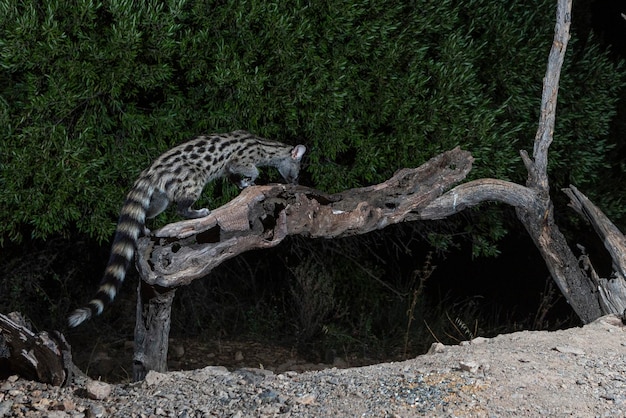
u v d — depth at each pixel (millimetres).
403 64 8531
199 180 6828
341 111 8328
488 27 9203
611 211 10250
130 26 7227
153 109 7949
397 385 5359
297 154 7707
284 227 6594
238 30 7746
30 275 9227
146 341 6559
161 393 5594
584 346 6145
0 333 5879
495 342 6406
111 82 7375
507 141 8891
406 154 8547
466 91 8602
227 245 6387
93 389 5602
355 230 7109
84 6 7133
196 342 10047
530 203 8055
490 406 4969
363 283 10648
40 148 7270
